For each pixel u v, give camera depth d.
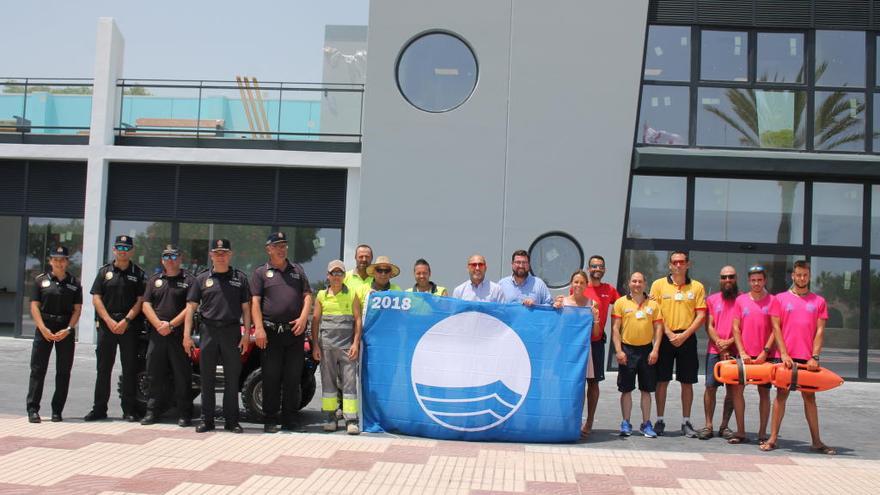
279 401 7.99
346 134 14.83
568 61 13.16
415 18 13.30
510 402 7.71
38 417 7.86
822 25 13.28
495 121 13.18
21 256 15.46
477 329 7.88
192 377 8.46
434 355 7.85
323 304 8.02
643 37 13.15
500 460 6.79
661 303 8.30
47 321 7.91
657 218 13.38
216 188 15.09
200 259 15.08
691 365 8.29
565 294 13.00
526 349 7.82
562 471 6.45
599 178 13.09
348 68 15.69
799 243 13.32
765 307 7.91
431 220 13.17
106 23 15.11
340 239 14.81
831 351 13.27
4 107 15.46
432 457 6.81
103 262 15.09
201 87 15.15
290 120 14.99
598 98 13.13
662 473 6.46
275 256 7.95
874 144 13.30
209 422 7.69
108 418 8.32
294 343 7.97
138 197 15.17
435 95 13.30
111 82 15.14
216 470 6.09
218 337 7.74
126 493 5.39
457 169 13.18
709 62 13.45
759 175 13.23
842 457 7.38
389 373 7.89
